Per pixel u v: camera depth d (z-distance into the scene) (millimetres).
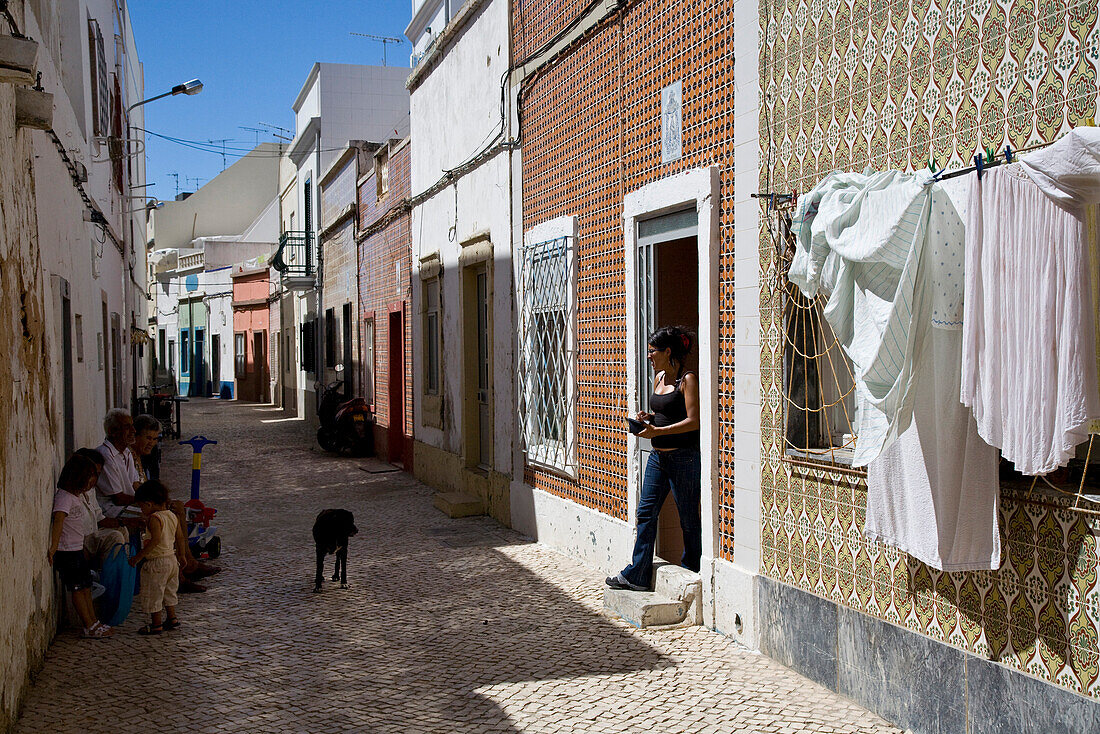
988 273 3600
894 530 4188
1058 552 3545
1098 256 3393
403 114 23375
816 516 4902
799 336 5098
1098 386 3361
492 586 7262
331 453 17438
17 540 4770
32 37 6152
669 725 4422
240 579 7789
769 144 5254
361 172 17453
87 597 6070
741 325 5559
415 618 6445
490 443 10352
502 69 9734
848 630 4676
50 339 6156
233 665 5500
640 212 6758
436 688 5039
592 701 4766
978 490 3807
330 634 6121
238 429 23062
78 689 5094
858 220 4180
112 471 7160
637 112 6895
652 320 6797
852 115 4602
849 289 4297
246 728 4523
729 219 5688
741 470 5609
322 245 22031
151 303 46906
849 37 4613
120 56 15570
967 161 3918
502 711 4672
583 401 7906
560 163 8359
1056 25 3512
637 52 6883
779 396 5176
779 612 5223
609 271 7383
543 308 8664
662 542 6996
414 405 13820
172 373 38281
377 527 10008
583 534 7871
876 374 3980
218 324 37906
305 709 4770
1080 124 3420
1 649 4289
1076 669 3473
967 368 3670
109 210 12594
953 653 4012
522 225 9297
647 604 5980
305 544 9273
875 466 4250
